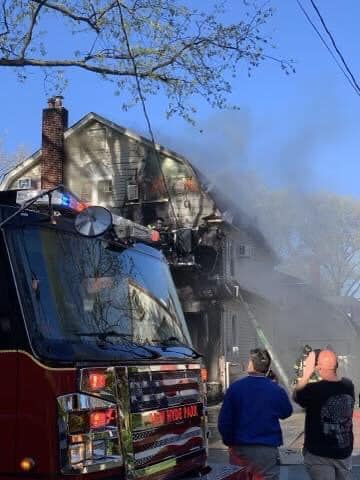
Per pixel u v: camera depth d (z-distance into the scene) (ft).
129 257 15.33
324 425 16.61
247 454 15.83
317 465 16.66
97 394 11.51
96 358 11.95
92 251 13.69
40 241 12.22
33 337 11.09
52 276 12.19
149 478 12.64
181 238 57.88
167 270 17.70
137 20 37.09
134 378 12.70
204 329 63.67
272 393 16.07
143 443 12.62
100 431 11.40
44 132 69.77
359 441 35.60
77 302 12.60
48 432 10.69
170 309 16.81
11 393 10.88
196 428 15.42
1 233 11.48
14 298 11.18
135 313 14.62
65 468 10.66
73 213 13.83
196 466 15.14
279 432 16.19
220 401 61.00
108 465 11.41
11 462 10.69
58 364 11.04
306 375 17.07
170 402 14.10
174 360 14.76
